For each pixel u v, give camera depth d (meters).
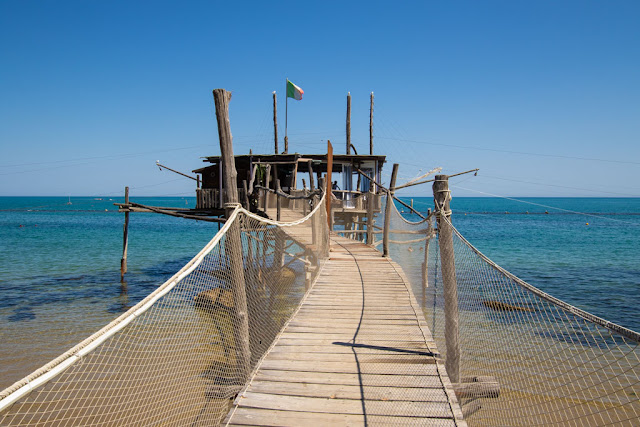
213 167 21.31
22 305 14.15
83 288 17.41
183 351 7.13
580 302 14.95
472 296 9.76
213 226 69.12
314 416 3.56
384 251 12.16
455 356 5.61
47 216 94.00
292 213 17.86
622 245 37.41
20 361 8.51
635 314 13.21
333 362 4.68
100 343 2.66
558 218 93.81
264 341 7.88
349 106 25.02
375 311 6.66
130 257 28.19
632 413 5.66
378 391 4.01
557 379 6.75
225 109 6.42
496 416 5.71
